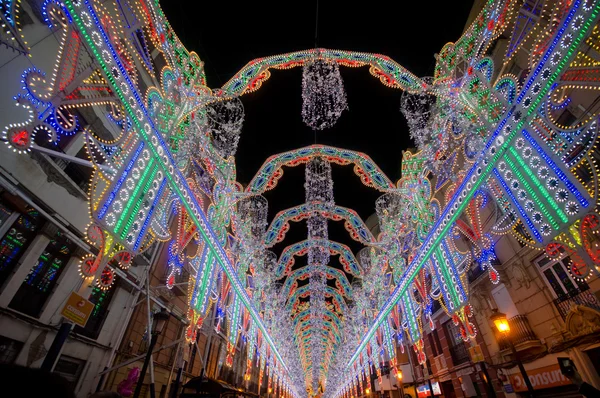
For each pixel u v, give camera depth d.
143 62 4.89
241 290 10.68
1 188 5.76
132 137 4.39
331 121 7.91
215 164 8.14
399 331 11.12
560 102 4.25
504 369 9.87
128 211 4.04
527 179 4.61
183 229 6.26
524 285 9.20
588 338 6.75
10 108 5.41
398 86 7.42
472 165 6.02
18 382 0.76
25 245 6.41
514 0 4.94
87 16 3.62
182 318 12.85
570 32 3.96
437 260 7.67
